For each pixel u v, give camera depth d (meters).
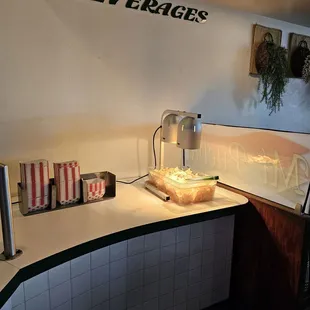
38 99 1.83
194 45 2.37
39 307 1.36
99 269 1.57
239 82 2.67
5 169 1.13
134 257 1.68
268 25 2.75
